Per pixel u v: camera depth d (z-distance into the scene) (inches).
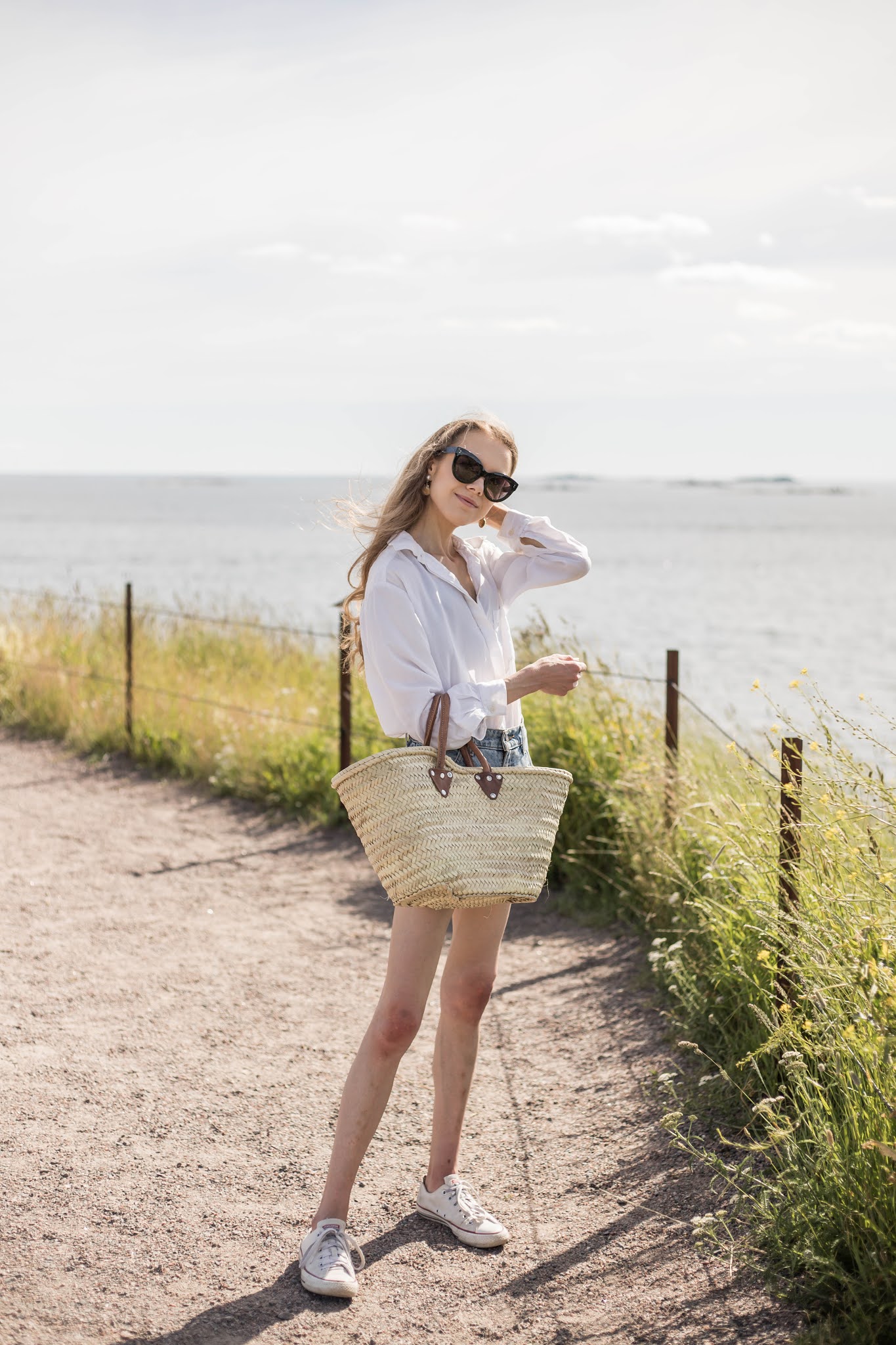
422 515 112.9
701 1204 124.5
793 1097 134.0
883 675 908.0
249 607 594.6
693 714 292.0
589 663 285.9
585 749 248.4
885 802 139.5
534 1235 120.0
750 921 163.0
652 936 202.7
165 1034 168.1
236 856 263.4
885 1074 113.4
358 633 118.7
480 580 115.6
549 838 109.8
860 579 2169.0
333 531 119.0
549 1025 173.6
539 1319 105.9
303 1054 163.0
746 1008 154.3
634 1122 143.7
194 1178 129.3
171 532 4050.2
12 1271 109.8
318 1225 111.5
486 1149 138.4
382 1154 136.8
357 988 188.1
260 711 343.9
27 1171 128.5
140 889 238.4
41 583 1531.7
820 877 142.7
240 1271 111.9
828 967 124.3
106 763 350.6
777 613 1465.3
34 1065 155.5
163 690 364.8
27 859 256.2
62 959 196.7
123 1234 117.3
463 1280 111.9
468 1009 117.3
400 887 104.3
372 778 104.6
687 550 3324.3
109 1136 137.8
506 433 112.5
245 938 210.5
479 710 105.2
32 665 420.5
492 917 115.1
